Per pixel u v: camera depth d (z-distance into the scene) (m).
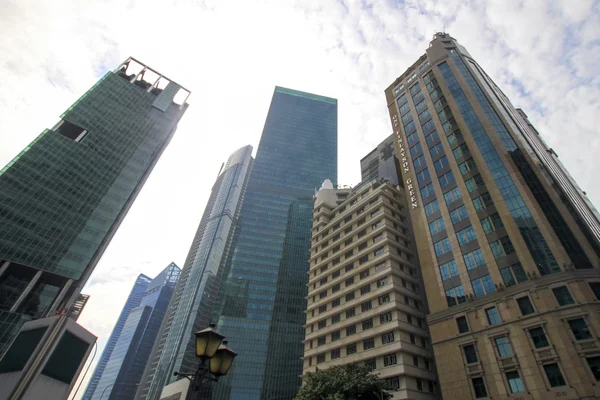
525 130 70.06
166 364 139.25
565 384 34.44
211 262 175.62
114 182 121.00
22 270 93.19
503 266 45.72
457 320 47.03
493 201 51.47
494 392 39.03
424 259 56.75
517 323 40.50
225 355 11.62
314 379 42.16
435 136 67.75
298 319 135.75
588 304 36.84
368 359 56.12
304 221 168.12
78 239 104.25
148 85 161.25
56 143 112.38
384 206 72.69
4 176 98.19
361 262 69.44
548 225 45.12
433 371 53.38
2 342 81.75
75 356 19.52
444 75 73.94
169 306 182.00
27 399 16.09
